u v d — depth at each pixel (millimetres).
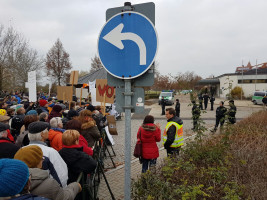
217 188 2859
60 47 40094
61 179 2488
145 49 1973
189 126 11805
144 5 1981
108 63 2076
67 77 40688
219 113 9164
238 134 5855
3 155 2756
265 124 7559
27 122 3736
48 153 2486
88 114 4312
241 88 35812
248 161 3764
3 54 20734
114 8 2049
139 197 2555
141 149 4184
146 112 19359
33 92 8695
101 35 2092
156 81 40500
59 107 5633
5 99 11125
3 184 1166
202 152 3855
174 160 3623
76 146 2795
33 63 30531
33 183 1790
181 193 2469
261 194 2686
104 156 6113
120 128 11531
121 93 2094
